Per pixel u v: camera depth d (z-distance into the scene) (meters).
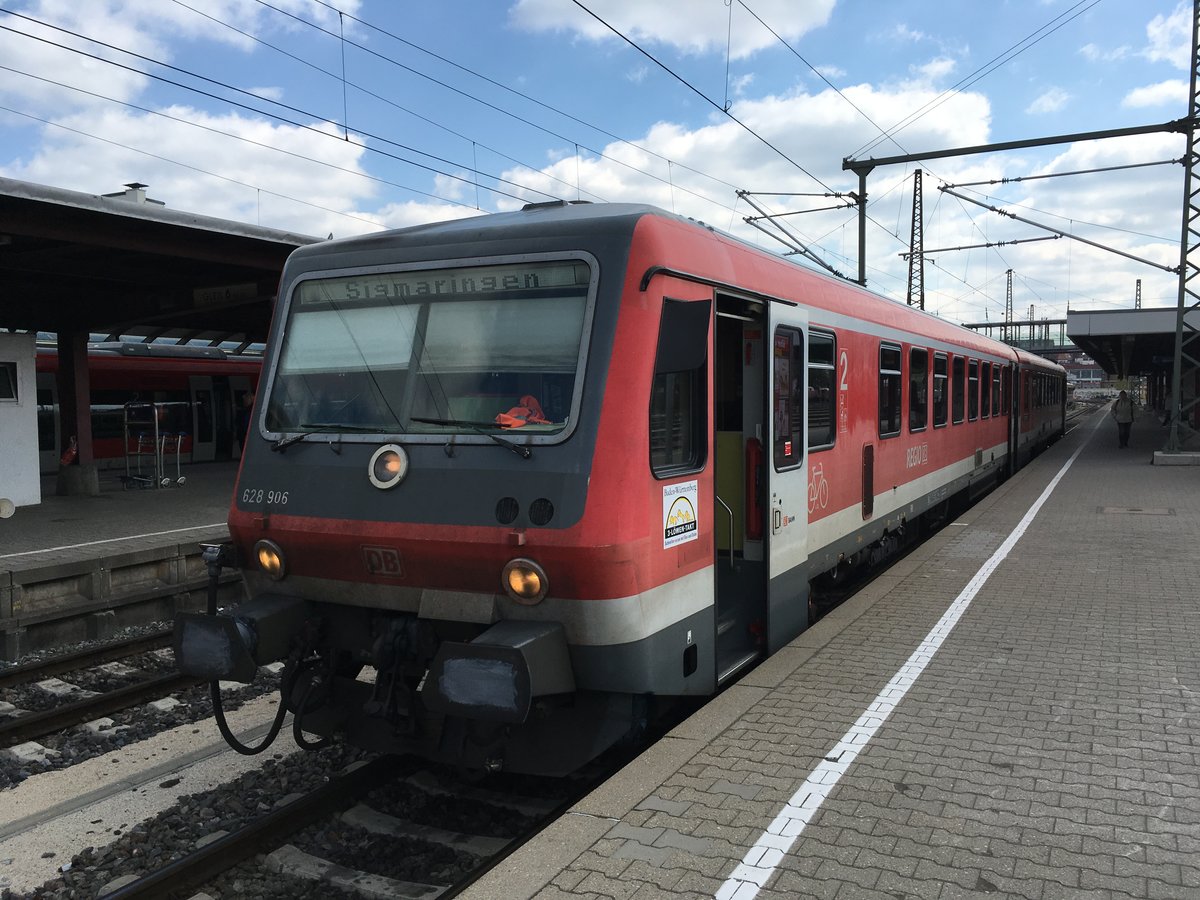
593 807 3.97
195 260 13.02
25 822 5.10
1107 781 4.18
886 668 5.90
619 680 4.43
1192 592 7.97
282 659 5.11
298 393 5.14
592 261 4.50
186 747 6.12
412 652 4.76
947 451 12.25
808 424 6.89
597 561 4.20
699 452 5.07
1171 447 20.61
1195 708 5.12
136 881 4.30
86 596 9.40
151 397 24.98
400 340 4.92
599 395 4.35
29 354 15.53
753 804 3.97
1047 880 3.35
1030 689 5.47
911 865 3.46
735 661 5.91
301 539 4.87
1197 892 3.26
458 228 4.99
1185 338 23.98
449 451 4.57
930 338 11.16
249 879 4.39
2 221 10.59
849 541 8.03
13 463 15.27
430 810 5.05
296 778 5.44
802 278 6.96
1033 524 11.91
